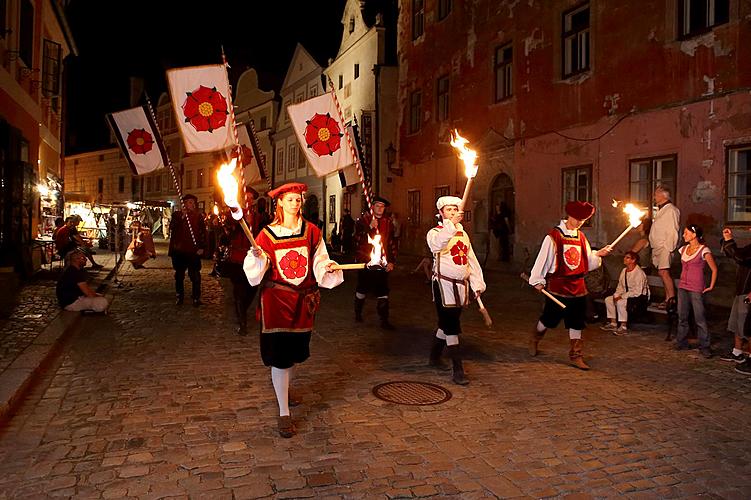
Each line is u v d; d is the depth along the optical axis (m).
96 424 4.62
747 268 6.81
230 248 8.20
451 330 5.88
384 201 8.69
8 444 4.21
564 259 6.55
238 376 6.01
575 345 6.64
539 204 15.95
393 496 3.53
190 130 6.47
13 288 11.66
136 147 10.08
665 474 3.92
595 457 4.16
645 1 12.69
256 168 9.02
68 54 22.16
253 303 11.00
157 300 11.21
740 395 5.71
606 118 13.73
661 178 12.55
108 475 3.73
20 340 7.04
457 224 5.89
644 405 5.34
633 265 8.89
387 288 8.70
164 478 3.70
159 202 34.72
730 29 10.93
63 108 22.22
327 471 3.84
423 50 21.83
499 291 13.23
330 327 8.80
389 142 26.62
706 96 11.39
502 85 17.80
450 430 4.61
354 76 29.09
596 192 14.05
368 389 5.64
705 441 4.50
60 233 14.50
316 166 7.96
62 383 5.71
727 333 8.73
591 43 14.08
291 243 4.50
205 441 4.30
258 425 4.64
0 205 13.12
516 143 16.77
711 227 11.29
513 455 4.16
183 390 5.52
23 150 14.69
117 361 6.56
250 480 3.69
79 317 8.99
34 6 15.77
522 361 6.87
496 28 17.66
